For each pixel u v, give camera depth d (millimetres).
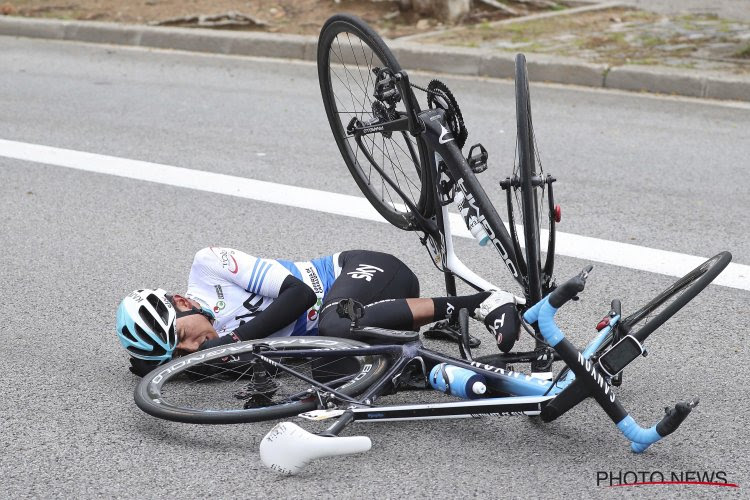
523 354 8977
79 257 13859
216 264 10023
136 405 9609
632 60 24094
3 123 21156
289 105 22453
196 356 9297
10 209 15945
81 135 20141
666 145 18734
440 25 28922
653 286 12219
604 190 16078
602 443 8508
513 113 21297
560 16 29156
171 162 18188
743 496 7617
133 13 32094
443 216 10250
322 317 9805
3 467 8484
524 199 8555
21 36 31828
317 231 14602
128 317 9234
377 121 10789
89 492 8055
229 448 8719
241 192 16438
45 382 10188
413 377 9305
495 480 7969
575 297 7707
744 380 9656
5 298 12508
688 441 8508
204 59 27906
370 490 7891
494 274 12922
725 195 15703
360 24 10875
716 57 24203
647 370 9953
